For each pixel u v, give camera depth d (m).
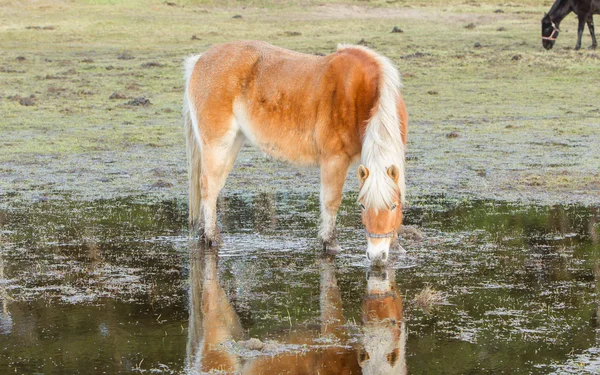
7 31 33.94
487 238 9.38
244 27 35.97
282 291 7.65
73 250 9.05
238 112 9.16
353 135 8.47
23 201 11.45
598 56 27.78
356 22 37.59
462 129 17.33
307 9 40.88
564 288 7.60
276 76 8.91
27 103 20.06
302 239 9.50
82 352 6.19
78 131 17.12
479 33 34.12
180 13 39.38
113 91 22.41
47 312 7.08
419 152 14.96
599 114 18.91
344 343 6.36
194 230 9.80
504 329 6.57
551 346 6.20
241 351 6.20
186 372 5.82
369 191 7.67
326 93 8.54
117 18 37.31
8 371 5.85
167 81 24.19
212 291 7.66
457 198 11.49
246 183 12.68
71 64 27.38
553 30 29.14
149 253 8.95
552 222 10.09
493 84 23.61
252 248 9.15
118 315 7.00
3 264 8.51
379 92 8.06
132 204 11.30
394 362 5.97
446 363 5.92
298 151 8.89
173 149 15.44
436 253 8.81
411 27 36.12
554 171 13.12
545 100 21.00
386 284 7.82
